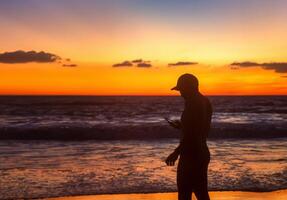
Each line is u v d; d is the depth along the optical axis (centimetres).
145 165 1061
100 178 891
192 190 495
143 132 1912
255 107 5572
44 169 1003
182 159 485
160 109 5253
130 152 1343
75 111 4503
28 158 1199
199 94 482
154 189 794
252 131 1997
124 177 900
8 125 2312
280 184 847
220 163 1095
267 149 1434
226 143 1652
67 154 1293
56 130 1888
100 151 1373
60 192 769
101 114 3925
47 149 1434
